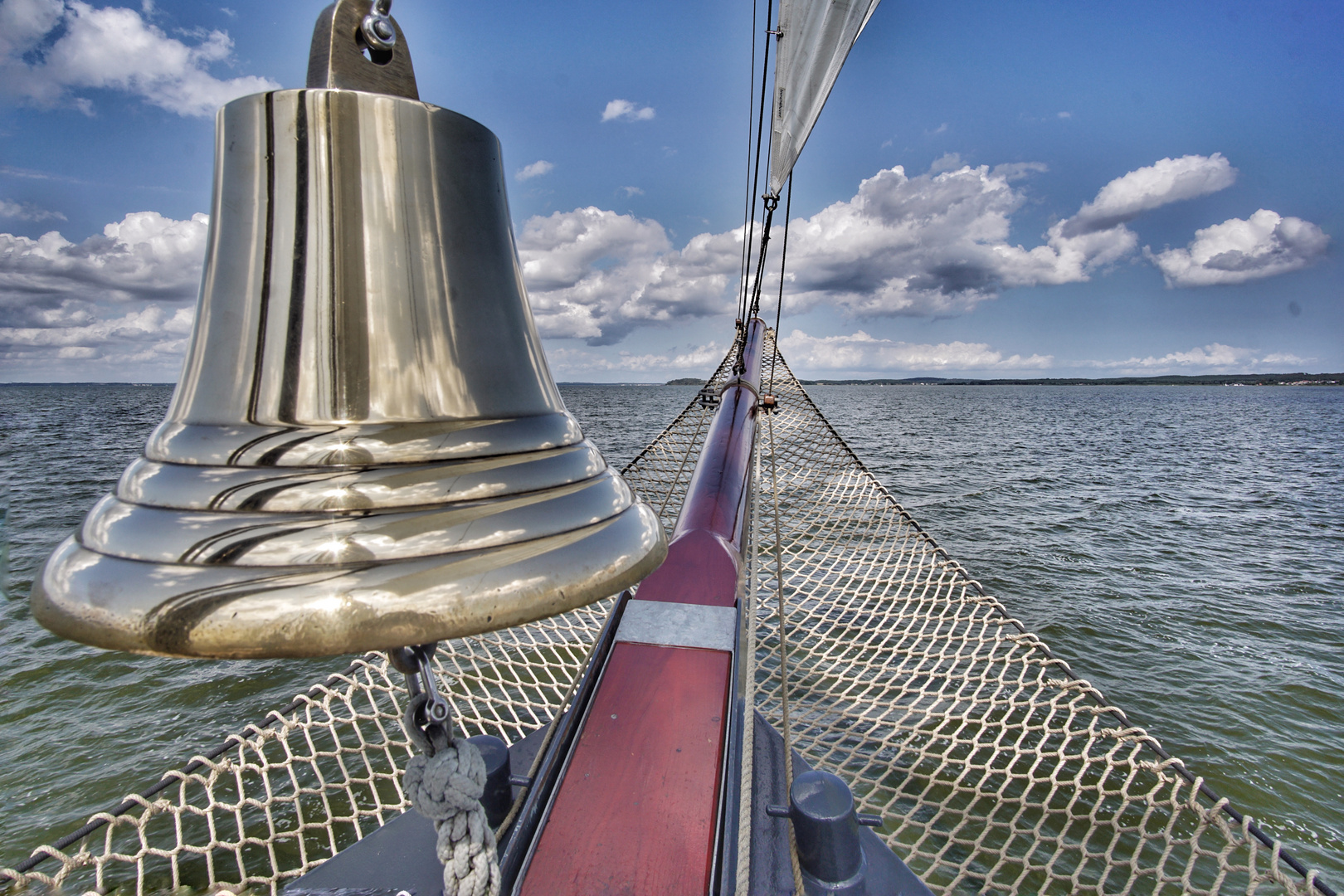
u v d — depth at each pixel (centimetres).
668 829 143
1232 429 6912
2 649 929
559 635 560
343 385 71
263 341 72
